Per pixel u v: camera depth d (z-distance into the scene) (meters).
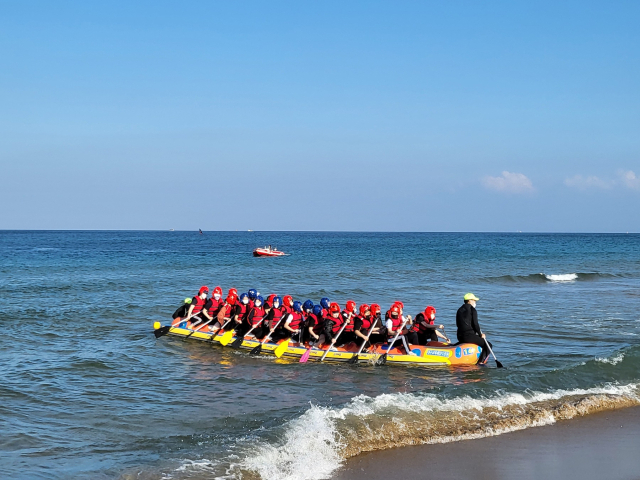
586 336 18.36
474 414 10.35
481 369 14.25
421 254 72.69
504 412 10.55
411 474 8.01
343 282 35.69
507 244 116.38
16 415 10.19
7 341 16.64
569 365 14.11
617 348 16.50
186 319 17.80
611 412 10.92
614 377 12.97
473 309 15.00
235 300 17.58
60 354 15.07
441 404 10.67
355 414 9.94
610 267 51.34
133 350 15.91
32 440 9.04
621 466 8.42
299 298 28.33
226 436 9.27
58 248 86.69
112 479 7.61
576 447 9.12
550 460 8.59
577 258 65.06
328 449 8.70
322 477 7.84
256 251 66.25
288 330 16.27
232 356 15.59
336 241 142.75
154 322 19.08
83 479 7.61
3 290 29.50
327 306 16.08
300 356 15.47
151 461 8.20
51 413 10.36
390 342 14.99
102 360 14.48
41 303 24.61
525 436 9.55
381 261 57.47
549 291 32.09
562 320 21.50
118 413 10.45
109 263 52.47
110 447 8.80
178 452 8.54
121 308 23.34
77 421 9.98
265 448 8.63
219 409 10.79
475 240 153.38
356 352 15.20
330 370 14.18
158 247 95.56
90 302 25.09
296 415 10.39
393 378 13.40
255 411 10.66
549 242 133.38
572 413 10.70
